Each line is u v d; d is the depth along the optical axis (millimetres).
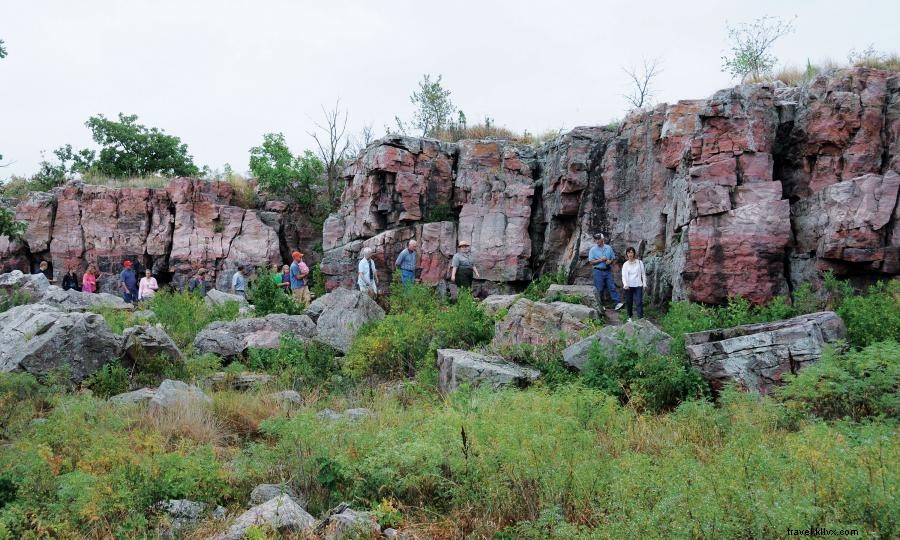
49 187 32031
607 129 19406
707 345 9242
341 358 12477
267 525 4996
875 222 12492
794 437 5660
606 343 10039
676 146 16453
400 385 10805
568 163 19141
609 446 6496
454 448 5922
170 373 10742
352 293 14516
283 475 6453
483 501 5434
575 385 7930
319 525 5207
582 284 18094
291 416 8438
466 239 21203
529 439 5676
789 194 14625
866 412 7207
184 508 5645
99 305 17094
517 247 20578
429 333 12523
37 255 27266
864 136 13688
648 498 4680
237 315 16219
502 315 12906
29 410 8273
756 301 13523
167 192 28062
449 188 22219
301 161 29719
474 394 7770
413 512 5531
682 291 14438
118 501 5449
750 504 4191
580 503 5078
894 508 4043
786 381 8570
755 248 13625
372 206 21844
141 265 27281
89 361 10273
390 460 6031
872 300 10562
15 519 5004
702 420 7234
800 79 17781
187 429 7848
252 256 27703
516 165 21266
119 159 34531
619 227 18109
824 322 9141
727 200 13898
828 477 4516
